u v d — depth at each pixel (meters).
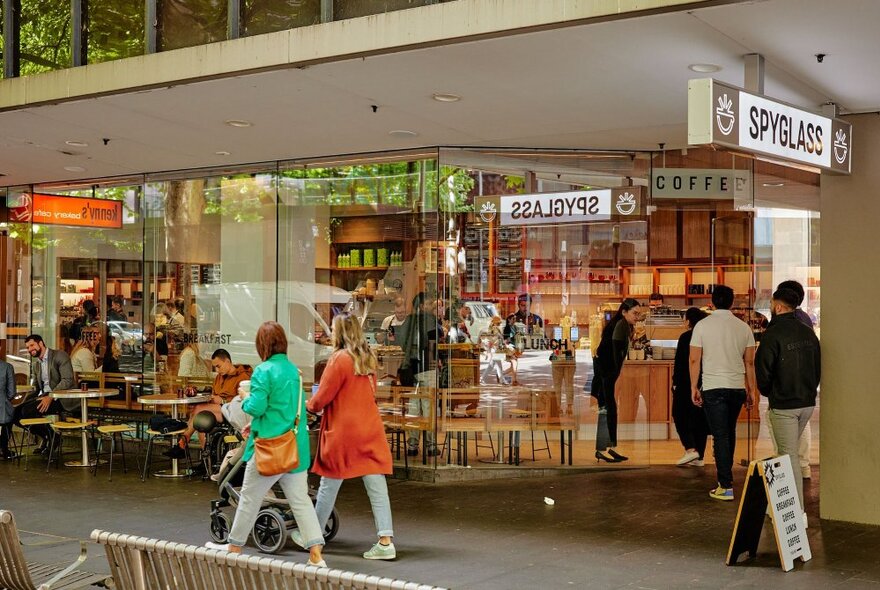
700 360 9.73
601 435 11.43
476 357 11.24
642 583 6.70
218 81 8.26
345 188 12.02
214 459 11.65
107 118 9.81
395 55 7.38
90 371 14.27
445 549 7.72
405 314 11.49
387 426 11.37
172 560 4.58
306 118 9.69
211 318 13.26
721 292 9.64
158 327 13.73
